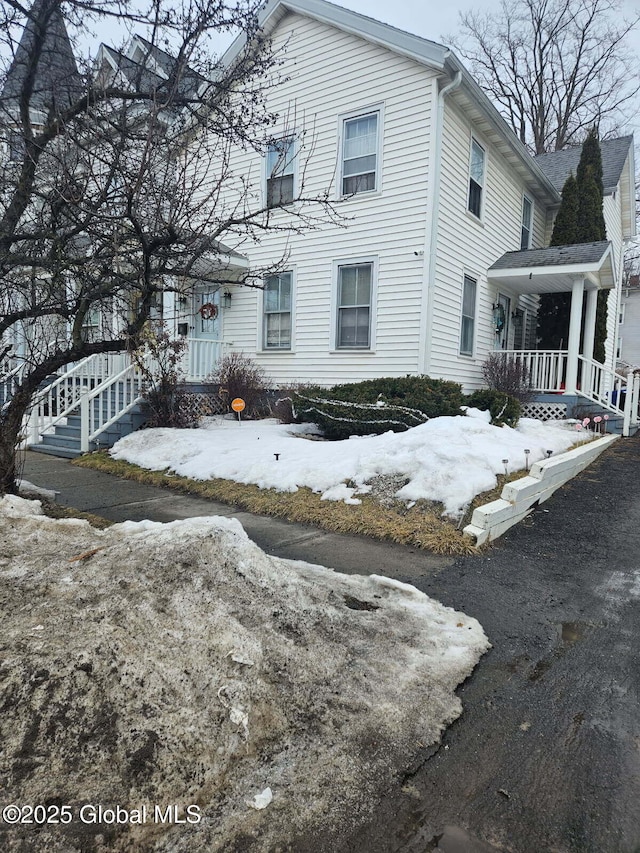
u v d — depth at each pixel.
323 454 7.00
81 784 1.82
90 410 8.91
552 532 5.20
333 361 10.70
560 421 10.42
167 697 2.19
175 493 6.55
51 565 3.18
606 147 17.38
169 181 5.03
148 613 2.64
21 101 4.65
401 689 2.56
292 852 1.70
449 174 9.92
